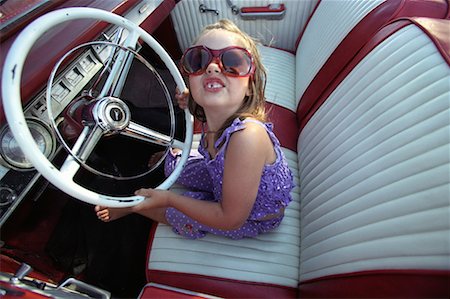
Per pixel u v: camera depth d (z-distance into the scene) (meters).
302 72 1.63
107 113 0.85
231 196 0.88
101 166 1.21
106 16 0.91
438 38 0.85
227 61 0.83
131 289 1.16
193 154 1.26
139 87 1.65
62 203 1.25
